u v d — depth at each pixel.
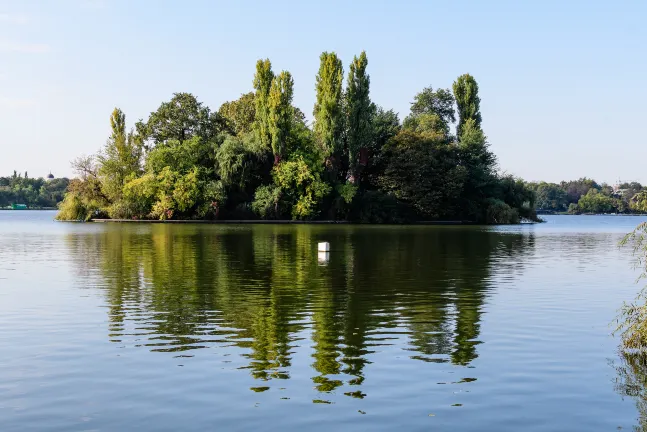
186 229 63.91
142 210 88.12
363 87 88.06
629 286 21.98
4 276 23.83
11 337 13.59
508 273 25.81
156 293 19.73
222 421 8.78
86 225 75.25
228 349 12.65
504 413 9.16
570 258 33.25
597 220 138.38
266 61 88.62
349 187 88.25
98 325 14.85
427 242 45.34
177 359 11.87
